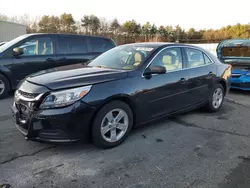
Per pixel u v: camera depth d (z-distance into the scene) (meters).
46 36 6.84
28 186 2.62
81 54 7.43
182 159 3.27
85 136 3.29
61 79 3.31
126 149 3.52
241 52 8.44
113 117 3.53
